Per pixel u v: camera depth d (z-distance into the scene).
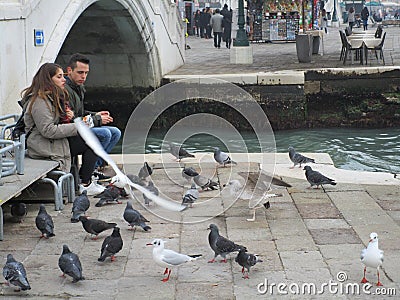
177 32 25.66
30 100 8.91
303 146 18.48
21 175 8.22
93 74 23.30
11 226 8.07
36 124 8.87
